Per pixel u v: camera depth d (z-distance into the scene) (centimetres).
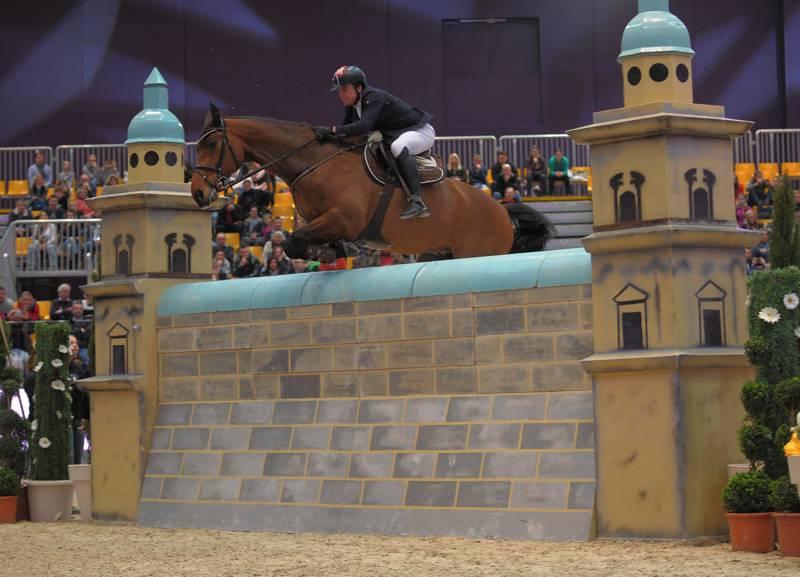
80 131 3619
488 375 1055
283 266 2450
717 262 967
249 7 3606
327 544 1020
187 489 1222
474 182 2969
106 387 1292
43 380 1355
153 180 1314
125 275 1316
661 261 949
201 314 1256
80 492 1320
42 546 1076
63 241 2698
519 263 1052
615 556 884
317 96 3600
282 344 1192
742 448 910
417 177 1202
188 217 1330
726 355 946
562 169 3066
